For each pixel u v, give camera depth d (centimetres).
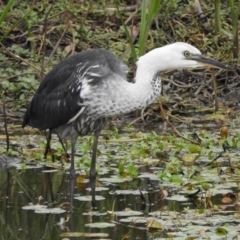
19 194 1155
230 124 1625
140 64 1130
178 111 1686
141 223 1027
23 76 1727
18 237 977
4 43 1862
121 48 1811
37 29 1883
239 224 1014
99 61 1146
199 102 1731
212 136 1508
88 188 1195
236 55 1798
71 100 1155
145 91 1127
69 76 1162
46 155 1339
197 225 1011
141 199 1125
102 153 1393
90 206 1102
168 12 1895
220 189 1170
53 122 1196
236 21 1773
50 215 1063
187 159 1328
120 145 1452
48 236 981
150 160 1337
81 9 1925
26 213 1069
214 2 1934
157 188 1184
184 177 1246
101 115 1149
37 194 1156
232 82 1792
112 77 1130
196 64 1134
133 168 1244
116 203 1112
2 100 1638
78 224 1026
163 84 1762
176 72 1783
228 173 1257
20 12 1902
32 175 1258
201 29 1938
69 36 1867
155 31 1853
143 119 1634
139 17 1933
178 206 1097
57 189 1184
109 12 1934
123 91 1125
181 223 1019
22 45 1855
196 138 1506
